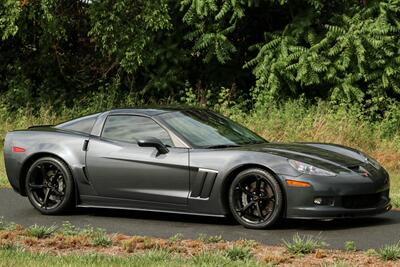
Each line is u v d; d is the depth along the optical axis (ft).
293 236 27.91
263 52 75.31
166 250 24.73
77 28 84.38
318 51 72.95
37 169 34.35
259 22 83.56
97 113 34.40
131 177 32.09
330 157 30.27
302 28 74.69
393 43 70.85
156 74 81.10
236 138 32.81
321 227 29.99
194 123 32.83
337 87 72.18
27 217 33.73
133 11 77.05
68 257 22.68
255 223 29.48
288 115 67.97
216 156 30.37
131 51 76.33
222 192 30.19
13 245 25.58
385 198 30.58
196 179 30.63
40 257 22.67
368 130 64.75
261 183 29.45
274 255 24.09
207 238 27.43
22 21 77.36
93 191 33.09
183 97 78.33
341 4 76.69
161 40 80.43
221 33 75.72
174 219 32.78
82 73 87.30
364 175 29.50
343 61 71.15
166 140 31.86
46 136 34.50
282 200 28.96
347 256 24.02
